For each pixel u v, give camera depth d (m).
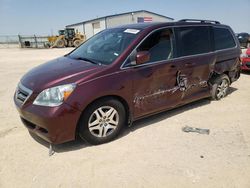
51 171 3.01
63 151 3.44
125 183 2.78
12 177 2.90
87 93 3.25
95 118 3.48
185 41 4.52
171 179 2.84
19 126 4.28
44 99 3.16
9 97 6.14
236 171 2.97
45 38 37.19
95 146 3.57
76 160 3.23
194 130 4.05
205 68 4.91
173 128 4.16
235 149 3.47
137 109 3.89
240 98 5.81
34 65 12.75
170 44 4.27
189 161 3.19
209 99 5.64
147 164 3.13
